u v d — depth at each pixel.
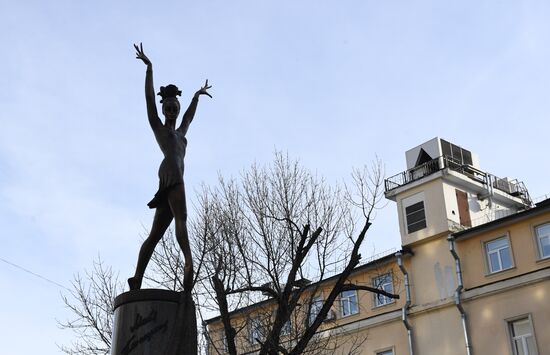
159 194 9.09
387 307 30.44
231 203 17.28
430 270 30.23
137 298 8.38
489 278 28.25
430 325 29.16
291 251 16.12
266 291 14.84
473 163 35.09
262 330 17.47
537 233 27.64
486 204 33.22
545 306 26.16
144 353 8.10
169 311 8.36
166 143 9.33
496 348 26.98
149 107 9.51
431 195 31.83
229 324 14.69
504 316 27.19
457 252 29.73
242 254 16.36
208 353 16.73
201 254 16.48
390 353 29.69
